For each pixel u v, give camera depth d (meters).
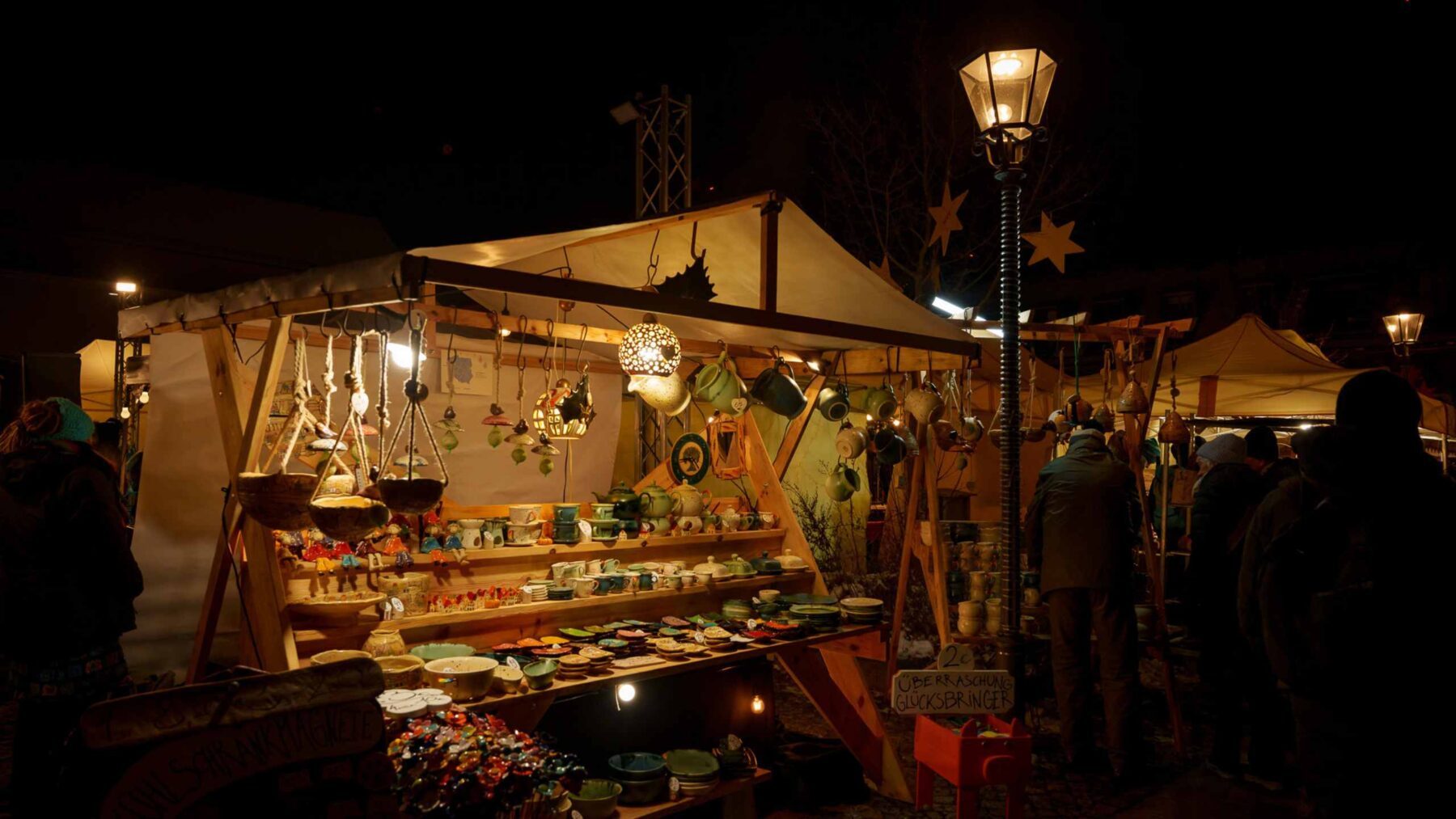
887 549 8.70
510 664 3.05
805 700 5.82
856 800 4.25
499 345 3.95
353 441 3.07
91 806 1.70
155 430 3.48
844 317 4.34
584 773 2.63
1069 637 4.61
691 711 3.86
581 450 5.69
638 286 4.32
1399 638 2.19
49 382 6.67
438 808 2.28
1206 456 4.59
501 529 3.64
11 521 2.89
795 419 4.79
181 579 3.50
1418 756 2.19
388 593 3.13
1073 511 4.57
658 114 8.41
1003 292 3.47
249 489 2.47
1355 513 2.28
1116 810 4.11
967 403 5.30
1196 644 5.81
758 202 3.30
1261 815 4.05
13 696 2.98
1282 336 8.23
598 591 3.75
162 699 1.81
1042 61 3.46
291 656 2.71
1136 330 5.50
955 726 3.31
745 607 4.13
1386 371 2.31
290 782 1.92
